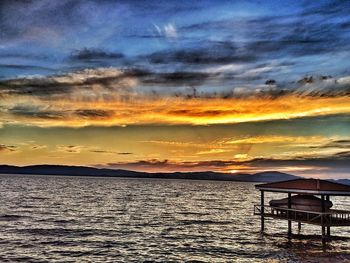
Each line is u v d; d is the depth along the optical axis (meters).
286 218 37.47
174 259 29.64
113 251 32.44
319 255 31.11
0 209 64.19
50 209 67.25
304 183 37.06
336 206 93.69
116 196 115.75
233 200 114.50
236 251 32.94
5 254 29.98
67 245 34.62
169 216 62.53
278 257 30.33
